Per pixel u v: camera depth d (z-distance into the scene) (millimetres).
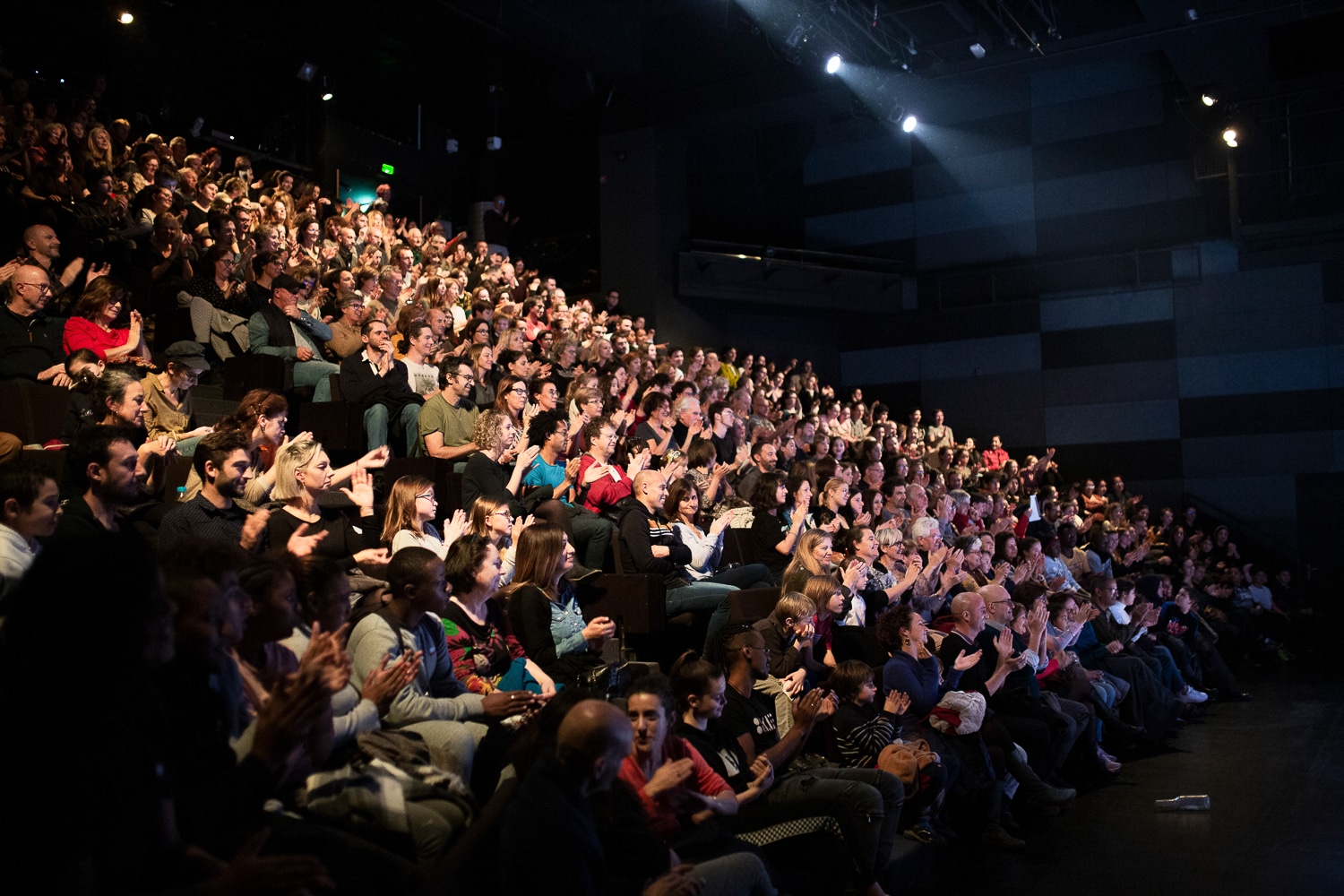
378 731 2926
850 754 4520
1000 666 5617
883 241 18812
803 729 4074
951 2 12891
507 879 2465
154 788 1861
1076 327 17281
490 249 15211
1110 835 5121
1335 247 15570
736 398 11047
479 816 2740
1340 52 14672
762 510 6621
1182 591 9758
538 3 13797
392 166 16547
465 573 3762
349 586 3084
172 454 4281
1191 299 16500
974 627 5793
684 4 15656
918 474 10125
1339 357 15516
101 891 1845
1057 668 6723
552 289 12680
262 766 2115
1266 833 5012
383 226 11445
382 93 16719
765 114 15758
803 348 18609
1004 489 12312
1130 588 8625
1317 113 14922
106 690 1800
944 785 4711
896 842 4594
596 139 17516
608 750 2564
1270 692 10164
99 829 1752
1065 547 10398
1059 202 17516
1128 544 11898
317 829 2443
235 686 2488
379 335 5871
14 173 7438
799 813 3898
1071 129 17453
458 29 14211
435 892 2412
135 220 7535
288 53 14977
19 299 5113
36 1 12961
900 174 18734
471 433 5770
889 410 18547
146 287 6801
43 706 1771
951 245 18344
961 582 7223
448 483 5320
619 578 4984
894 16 13367
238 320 6449
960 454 14430
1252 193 15312
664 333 16375
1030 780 5578
